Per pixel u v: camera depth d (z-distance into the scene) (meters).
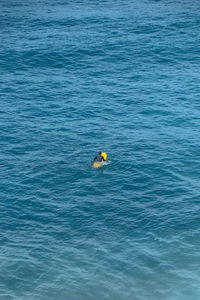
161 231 131.12
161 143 170.88
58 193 147.00
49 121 185.00
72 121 185.00
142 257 122.50
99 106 194.75
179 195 145.25
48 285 114.94
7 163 160.50
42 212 139.12
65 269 119.44
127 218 136.50
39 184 150.75
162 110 191.62
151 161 161.00
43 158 163.25
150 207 140.62
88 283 115.38
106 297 111.88
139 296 112.06
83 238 129.50
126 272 118.25
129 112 190.50
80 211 139.50
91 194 146.50
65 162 161.12
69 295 112.31
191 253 123.38
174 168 157.50
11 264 120.75
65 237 130.00
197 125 181.50
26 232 131.75
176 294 112.31
